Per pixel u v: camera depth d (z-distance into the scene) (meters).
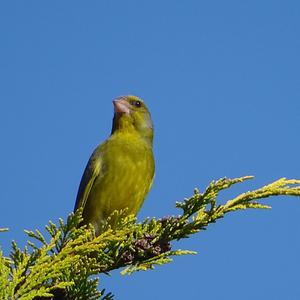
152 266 9.50
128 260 9.63
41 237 8.02
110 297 8.47
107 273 9.76
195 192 9.64
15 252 7.82
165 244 9.80
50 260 7.60
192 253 9.55
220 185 9.53
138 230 9.69
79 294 8.38
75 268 8.34
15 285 7.22
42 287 7.36
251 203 9.64
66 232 8.14
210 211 9.69
